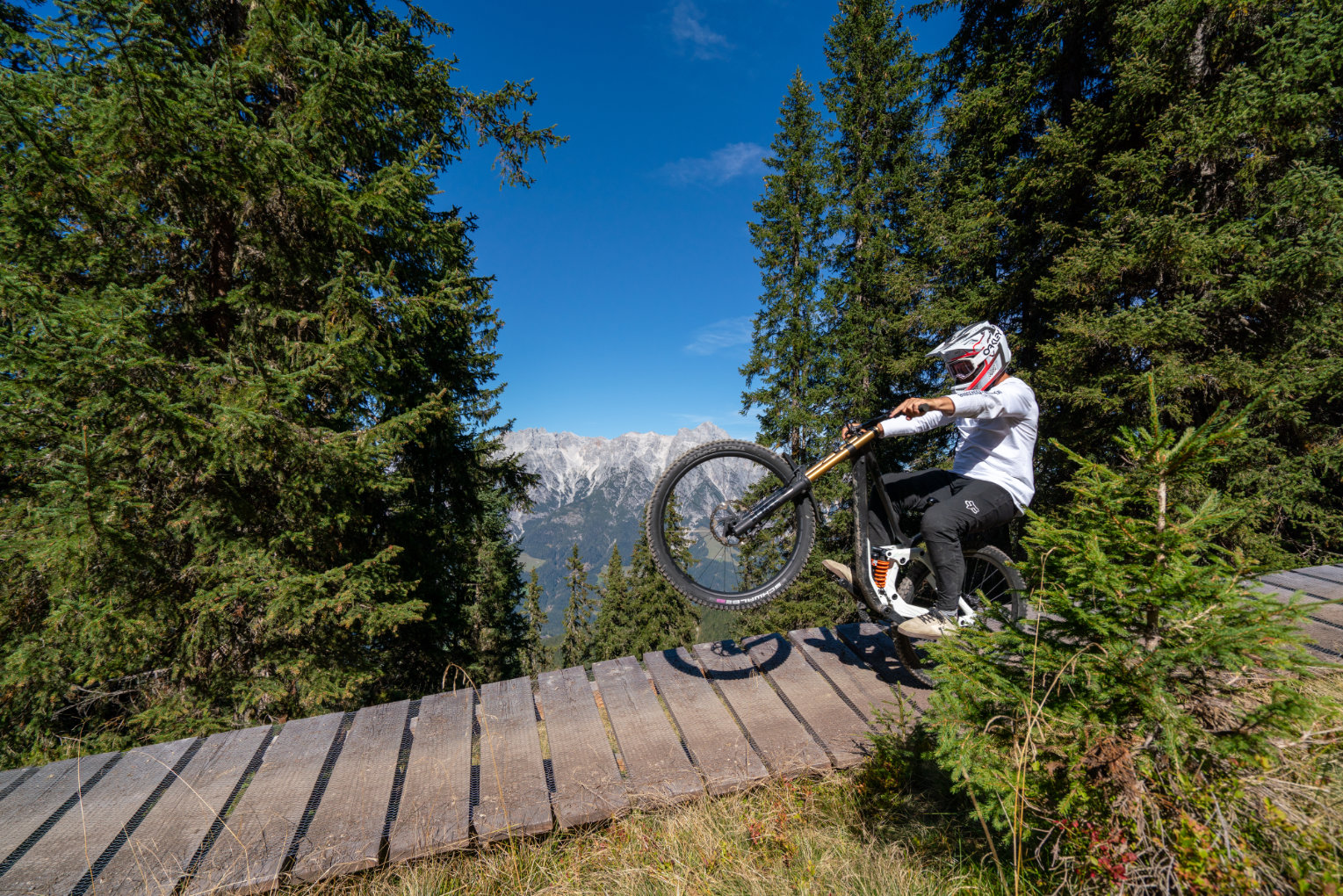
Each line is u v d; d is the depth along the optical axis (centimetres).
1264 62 568
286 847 247
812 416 1414
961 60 1100
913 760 288
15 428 399
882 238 1315
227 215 543
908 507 327
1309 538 684
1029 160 829
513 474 1026
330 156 541
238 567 500
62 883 229
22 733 495
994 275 1001
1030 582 228
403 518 718
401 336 611
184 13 584
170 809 271
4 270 384
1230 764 166
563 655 3797
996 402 286
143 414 438
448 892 236
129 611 465
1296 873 139
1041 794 183
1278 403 597
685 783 282
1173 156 669
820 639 421
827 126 1519
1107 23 771
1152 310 657
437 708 349
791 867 234
